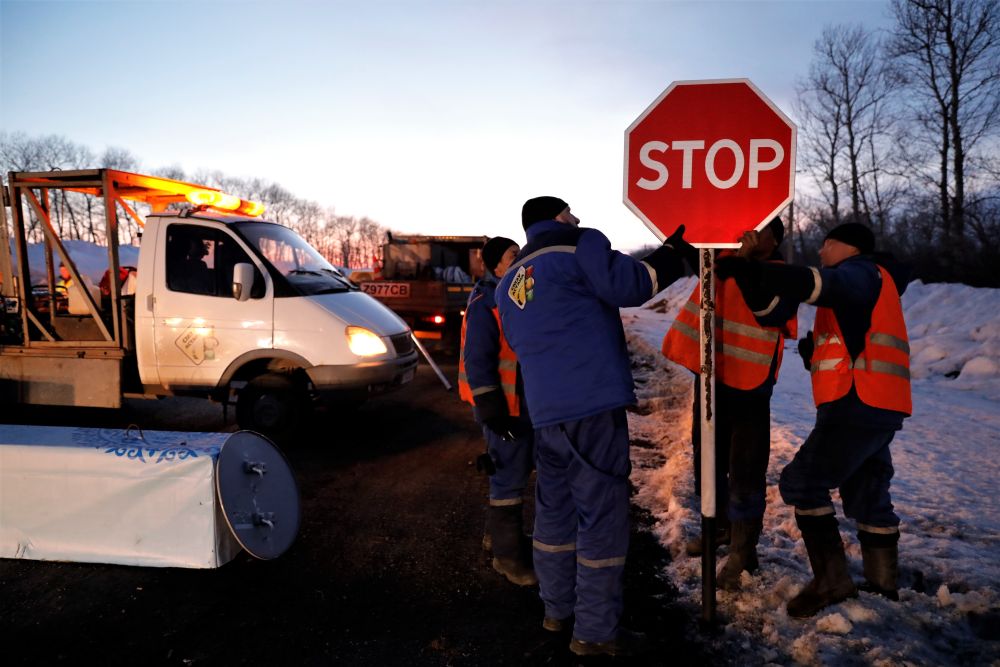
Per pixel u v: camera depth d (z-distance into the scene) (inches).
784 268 100.9
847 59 1014.4
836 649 107.7
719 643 113.7
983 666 104.0
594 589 107.8
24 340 267.3
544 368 107.0
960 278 727.1
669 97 110.8
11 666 109.4
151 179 266.4
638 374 426.0
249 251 257.1
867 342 112.7
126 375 266.8
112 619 124.0
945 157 869.2
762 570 135.6
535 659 112.1
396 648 115.7
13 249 277.7
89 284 284.8
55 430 152.8
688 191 110.7
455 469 224.2
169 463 139.4
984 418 280.4
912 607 119.0
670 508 176.7
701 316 112.3
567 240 111.1
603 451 106.7
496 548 139.9
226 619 124.6
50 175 256.4
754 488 129.7
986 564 135.9
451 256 633.0
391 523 175.0
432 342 516.1
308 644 116.7
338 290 275.4
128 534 143.6
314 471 221.5
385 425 288.5
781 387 367.6
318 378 252.1
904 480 196.5
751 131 108.4
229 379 256.4
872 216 1034.1
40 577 139.9
